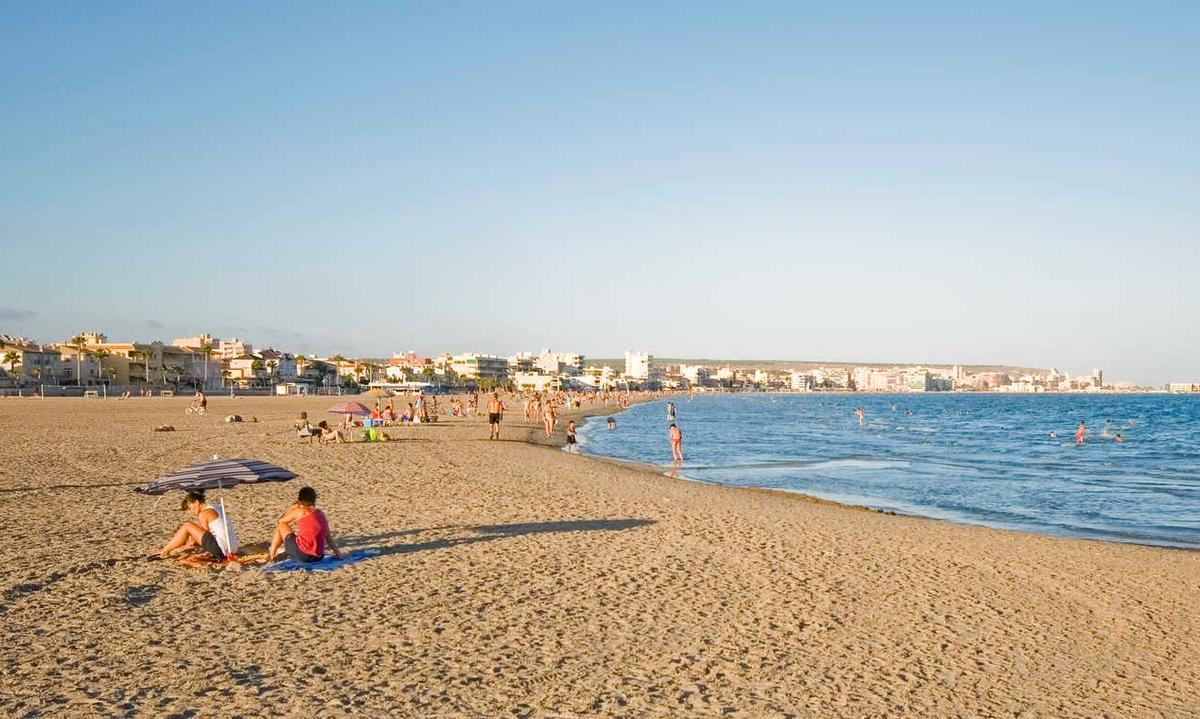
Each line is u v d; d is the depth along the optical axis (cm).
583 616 977
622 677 779
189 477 1167
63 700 686
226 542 1212
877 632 962
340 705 689
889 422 9375
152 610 961
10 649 814
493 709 691
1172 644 972
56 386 13650
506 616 969
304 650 829
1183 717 748
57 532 1437
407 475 2458
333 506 1820
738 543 1484
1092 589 1242
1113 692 804
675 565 1274
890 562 1373
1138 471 3625
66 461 2683
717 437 5912
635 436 5859
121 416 6225
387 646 848
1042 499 2638
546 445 4316
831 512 2014
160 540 1369
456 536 1474
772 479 3089
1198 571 1409
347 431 4175
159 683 730
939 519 2183
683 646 879
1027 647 935
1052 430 7550
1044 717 734
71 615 932
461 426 5438
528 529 1566
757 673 805
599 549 1380
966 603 1120
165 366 16500
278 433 4253
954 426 8438
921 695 770
